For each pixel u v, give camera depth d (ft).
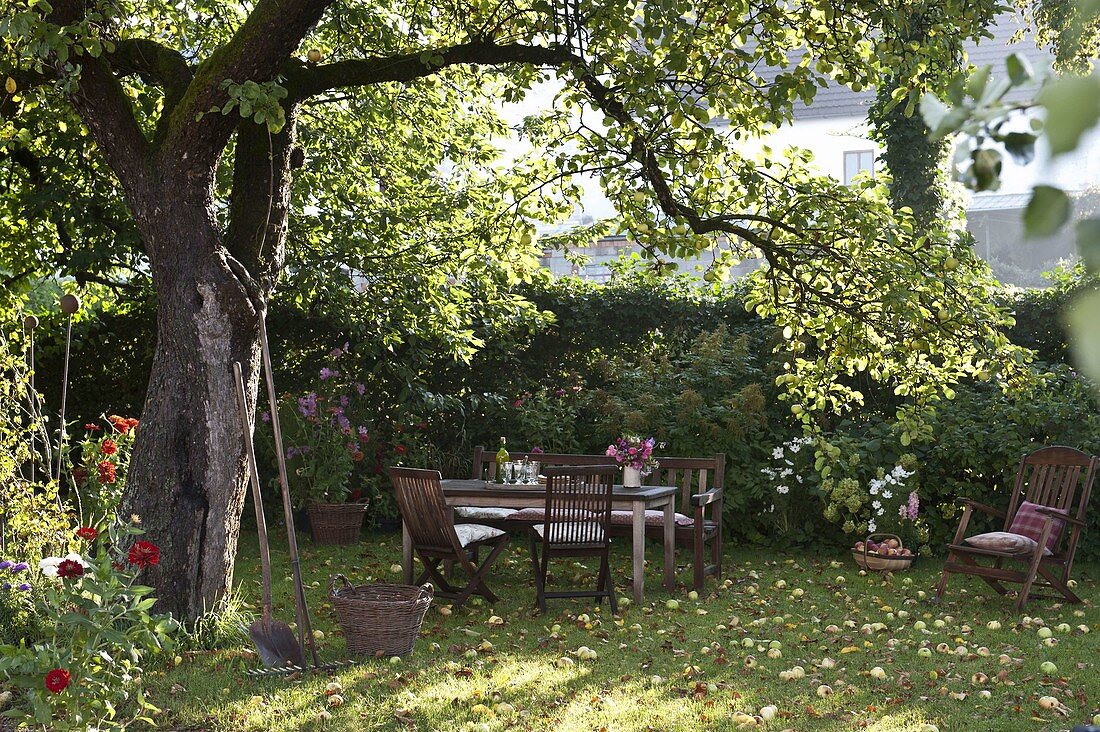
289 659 16.74
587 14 19.89
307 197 30.25
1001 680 16.33
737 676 16.72
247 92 15.52
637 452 24.77
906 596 23.98
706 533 25.07
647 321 34.86
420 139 30.99
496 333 33.78
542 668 17.08
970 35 19.54
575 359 35.42
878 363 21.20
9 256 29.37
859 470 29.45
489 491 22.72
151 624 13.12
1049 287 31.63
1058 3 25.90
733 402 30.53
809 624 20.74
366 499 31.27
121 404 34.53
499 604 22.61
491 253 29.78
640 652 18.30
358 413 32.78
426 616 21.30
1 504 18.13
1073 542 23.38
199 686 15.46
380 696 15.25
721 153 21.22
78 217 27.55
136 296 33.40
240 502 18.80
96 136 18.15
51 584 15.47
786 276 21.70
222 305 18.12
